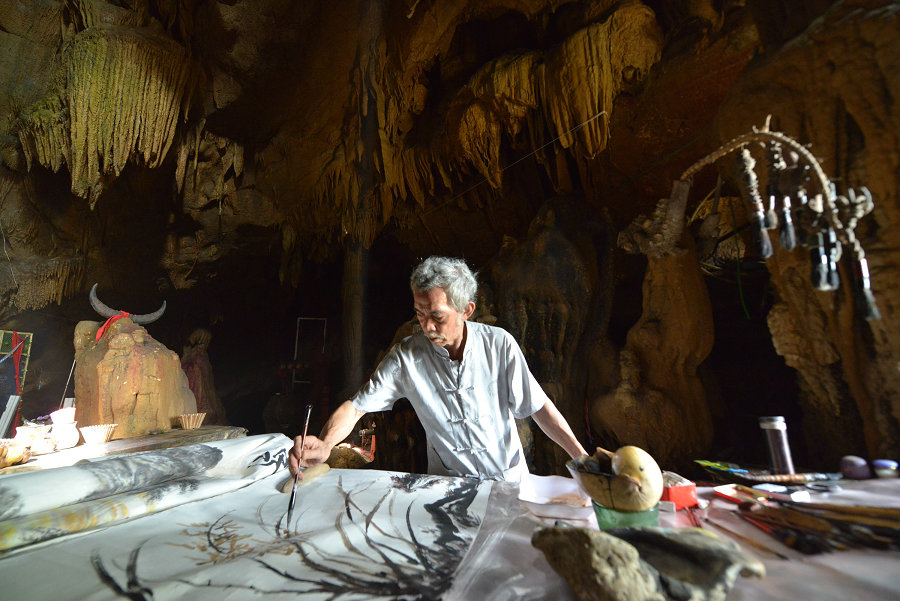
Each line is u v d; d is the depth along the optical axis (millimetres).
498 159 7840
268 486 1301
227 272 9805
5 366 3459
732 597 591
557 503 1054
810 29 1953
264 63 6555
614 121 6027
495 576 695
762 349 5320
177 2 5984
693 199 5801
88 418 2926
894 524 771
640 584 555
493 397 1479
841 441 2271
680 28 5172
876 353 1717
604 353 4965
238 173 7855
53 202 6676
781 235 1131
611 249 5648
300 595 662
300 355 12867
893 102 1634
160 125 5992
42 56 5629
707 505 990
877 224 1694
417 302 1362
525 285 5477
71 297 7676
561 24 6789
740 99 2334
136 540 905
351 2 6570
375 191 9336
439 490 1190
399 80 8062
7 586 710
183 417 3217
